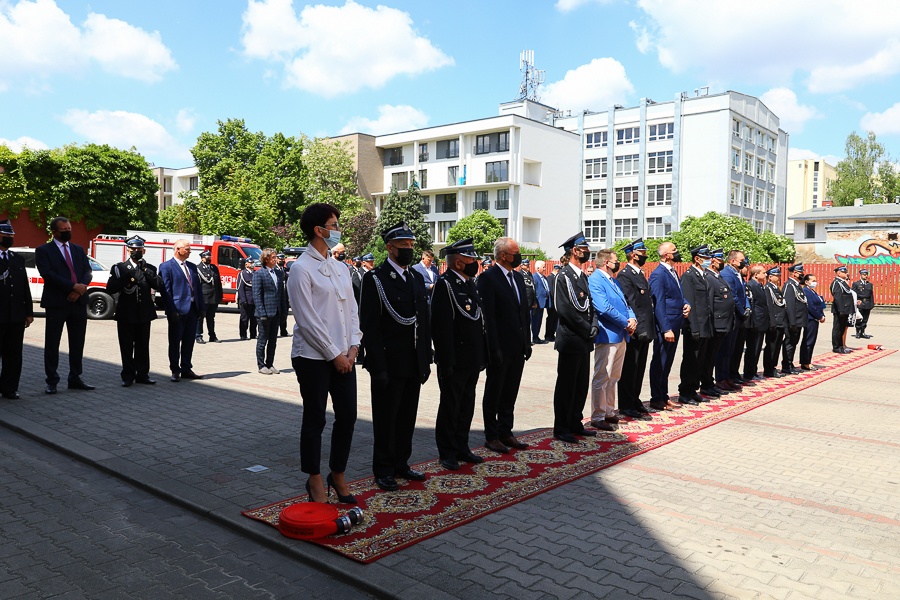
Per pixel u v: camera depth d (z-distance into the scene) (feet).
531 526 14.40
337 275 15.12
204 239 76.59
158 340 48.01
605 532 14.17
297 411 25.44
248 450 19.86
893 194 228.84
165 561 12.75
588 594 11.39
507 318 19.84
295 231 140.56
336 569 12.15
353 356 15.07
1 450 20.03
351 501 15.29
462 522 14.40
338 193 178.29
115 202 113.09
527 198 175.63
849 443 22.43
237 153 155.94
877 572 12.57
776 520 15.21
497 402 20.22
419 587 11.48
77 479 17.52
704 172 200.54
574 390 21.68
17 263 26.43
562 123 227.81
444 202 186.09
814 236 190.80
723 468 19.21
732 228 131.23
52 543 13.48
